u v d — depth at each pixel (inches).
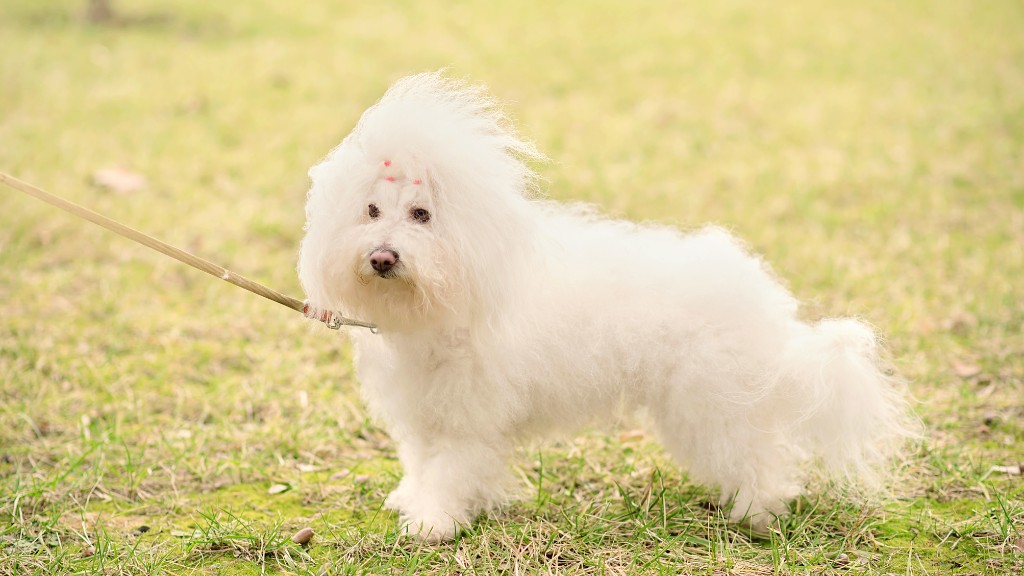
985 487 146.4
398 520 139.5
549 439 142.6
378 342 132.3
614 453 161.8
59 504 142.2
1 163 297.1
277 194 292.4
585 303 130.0
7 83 381.1
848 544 131.9
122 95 377.1
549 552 128.3
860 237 265.6
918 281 235.1
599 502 144.6
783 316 136.1
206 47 455.2
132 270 237.9
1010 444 161.8
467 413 129.8
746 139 354.9
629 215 277.7
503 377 128.4
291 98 387.2
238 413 175.5
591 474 154.7
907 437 145.9
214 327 211.0
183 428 169.6
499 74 429.1
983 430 166.7
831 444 132.8
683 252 135.3
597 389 130.6
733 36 505.4
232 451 161.5
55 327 204.7
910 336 205.3
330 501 147.0
